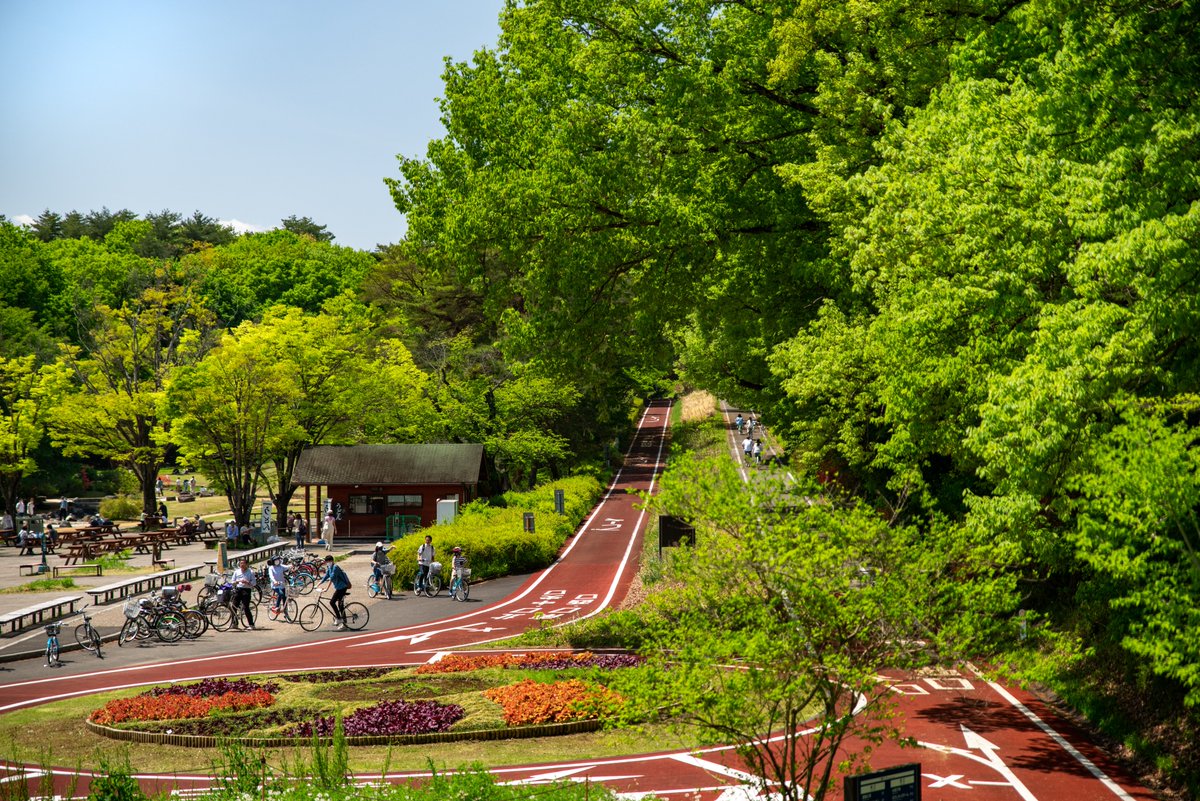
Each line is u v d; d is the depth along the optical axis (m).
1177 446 11.16
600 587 38.41
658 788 15.48
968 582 13.12
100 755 17.91
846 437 26.41
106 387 70.31
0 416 71.25
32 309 96.56
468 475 58.59
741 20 29.78
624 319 32.00
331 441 64.81
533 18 31.66
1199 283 12.83
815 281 29.03
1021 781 15.73
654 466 84.69
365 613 34.53
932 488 28.86
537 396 67.62
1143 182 13.66
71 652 29.72
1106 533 11.88
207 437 59.31
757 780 15.35
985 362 16.30
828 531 11.94
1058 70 14.79
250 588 33.38
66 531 56.12
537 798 13.20
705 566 12.06
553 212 28.27
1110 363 12.99
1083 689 19.88
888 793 10.98
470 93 32.94
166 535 56.16
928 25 22.94
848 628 11.99
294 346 59.88
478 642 29.12
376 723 19.12
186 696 22.20
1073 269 13.57
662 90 29.91
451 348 68.31
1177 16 14.39
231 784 13.97
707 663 11.28
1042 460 13.52
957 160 15.75
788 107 30.09
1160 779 15.59
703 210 29.14
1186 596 11.28
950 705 20.52
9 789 13.88
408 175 33.50
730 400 39.97
